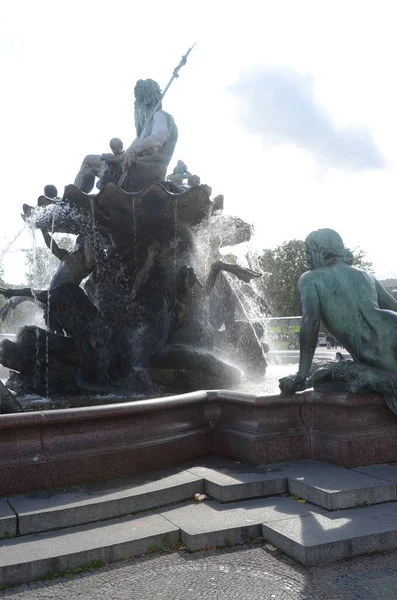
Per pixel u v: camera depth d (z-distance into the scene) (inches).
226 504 189.8
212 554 159.8
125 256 402.6
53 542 157.9
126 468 208.5
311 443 231.8
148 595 136.9
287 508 183.2
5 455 187.9
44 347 371.9
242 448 228.5
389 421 224.7
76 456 197.6
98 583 143.4
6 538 161.9
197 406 242.7
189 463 228.1
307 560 150.3
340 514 175.9
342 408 218.5
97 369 372.5
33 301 448.1
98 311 388.5
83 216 374.6
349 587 139.1
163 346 369.4
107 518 177.2
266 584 141.3
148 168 394.0
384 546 159.6
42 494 186.7
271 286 2031.3
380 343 227.8
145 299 398.6
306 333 228.8
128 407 210.5
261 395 226.1
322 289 233.8
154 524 171.0
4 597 136.7
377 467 214.5
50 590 140.1
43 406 320.8
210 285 402.9
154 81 425.4
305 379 228.8
